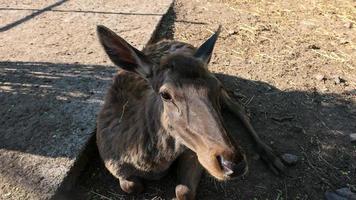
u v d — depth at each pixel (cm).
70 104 87
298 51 114
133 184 72
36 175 72
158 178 75
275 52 114
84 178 77
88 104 87
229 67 107
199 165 73
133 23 123
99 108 86
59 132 80
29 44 110
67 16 127
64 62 102
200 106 57
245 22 129
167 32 123
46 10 130
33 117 84
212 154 55
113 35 64
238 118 89
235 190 75
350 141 85
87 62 102
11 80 94
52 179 71
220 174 55
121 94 78
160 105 65
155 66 64
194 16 132
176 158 73
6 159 74
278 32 124
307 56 112
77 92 91
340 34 122
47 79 95
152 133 67
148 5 135
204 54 67
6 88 92
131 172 72
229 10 136
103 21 124
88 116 84
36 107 86
